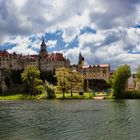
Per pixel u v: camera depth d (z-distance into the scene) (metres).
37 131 53.25
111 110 94.81
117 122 64.19
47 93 191.62
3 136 48.66
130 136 47.81
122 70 185.00
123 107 107.31
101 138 46.44
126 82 186.50
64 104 130.12
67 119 71.06
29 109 103.88
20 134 50.38
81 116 77.44
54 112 90.44
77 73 195.62
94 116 77.00
